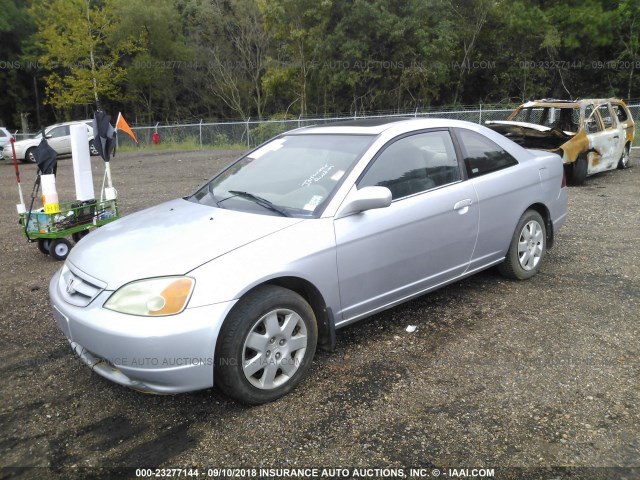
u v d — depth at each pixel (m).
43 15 34.50
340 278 3.61
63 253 6.76
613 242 6.50
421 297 4.87
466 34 29.52
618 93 29.42
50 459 2.88
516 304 4.65
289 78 30.30
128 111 40.34
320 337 3.69
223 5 36.28
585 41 28.48
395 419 3.10
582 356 3.74
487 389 3.37
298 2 26.95
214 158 19.80
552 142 10.54
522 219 5.02
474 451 2.81
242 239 3.32
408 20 26.17
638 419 3.03
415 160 4.20
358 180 3.80
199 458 2.84
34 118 39.28
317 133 4.49
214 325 2.99
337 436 2.97
